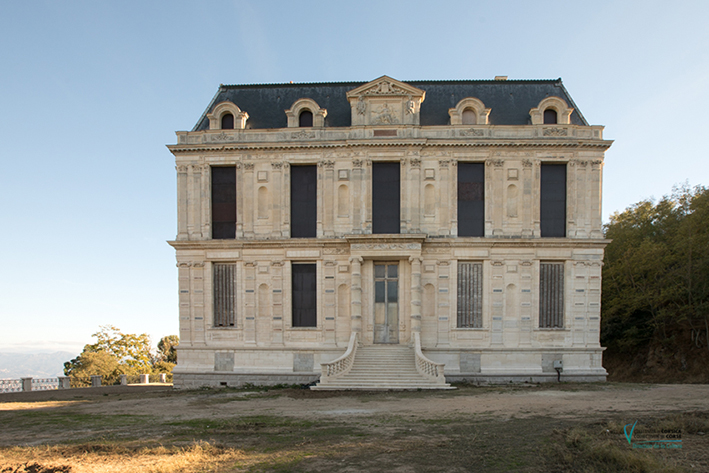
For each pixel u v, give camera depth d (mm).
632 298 40781
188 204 32500
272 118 34438
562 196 31859
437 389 25938
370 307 30984
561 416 17641
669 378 37906
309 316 31688
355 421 17547
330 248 31516
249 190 32312
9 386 33000
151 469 11953
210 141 32750
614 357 45781
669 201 46219
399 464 12203
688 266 37281
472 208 31875
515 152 31625
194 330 31656
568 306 30734
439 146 31750
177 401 24641
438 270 31188
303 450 13562
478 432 15320
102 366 55656
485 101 34375
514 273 30984
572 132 31766
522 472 11570
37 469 12094
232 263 32188
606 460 12148
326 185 32031
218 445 14227
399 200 31953
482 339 30703
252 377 30922
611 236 49188
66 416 20359
